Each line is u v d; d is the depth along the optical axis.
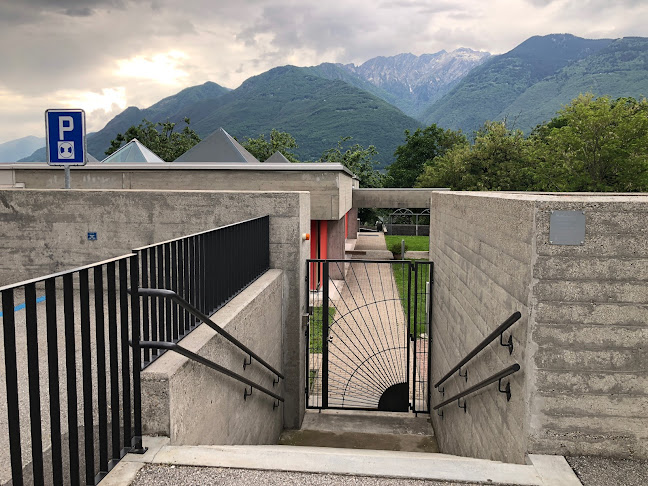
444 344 6.54
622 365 2.95
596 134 27.41
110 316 2.67
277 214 6.95
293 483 2.68
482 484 2.73
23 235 7.37
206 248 4.28
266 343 5.87
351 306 14.31
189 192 7.04
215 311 4.48
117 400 2.74
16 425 1.98
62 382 3.81
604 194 4.75
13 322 1.94
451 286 6.06
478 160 40.59
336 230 18.06
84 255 7.30
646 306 2.90
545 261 2.95
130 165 12.91
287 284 7.01
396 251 24.36
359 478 2.76
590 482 2.76
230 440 4.38
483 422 4.21
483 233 4.31
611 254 2.90
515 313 3.15
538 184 31.33
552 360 2.99
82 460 2.87
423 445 6.72
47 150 7.61
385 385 8.65
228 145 17.81
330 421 7.45
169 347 2.86
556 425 3.02
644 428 2.97
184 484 2.60
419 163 58.34
